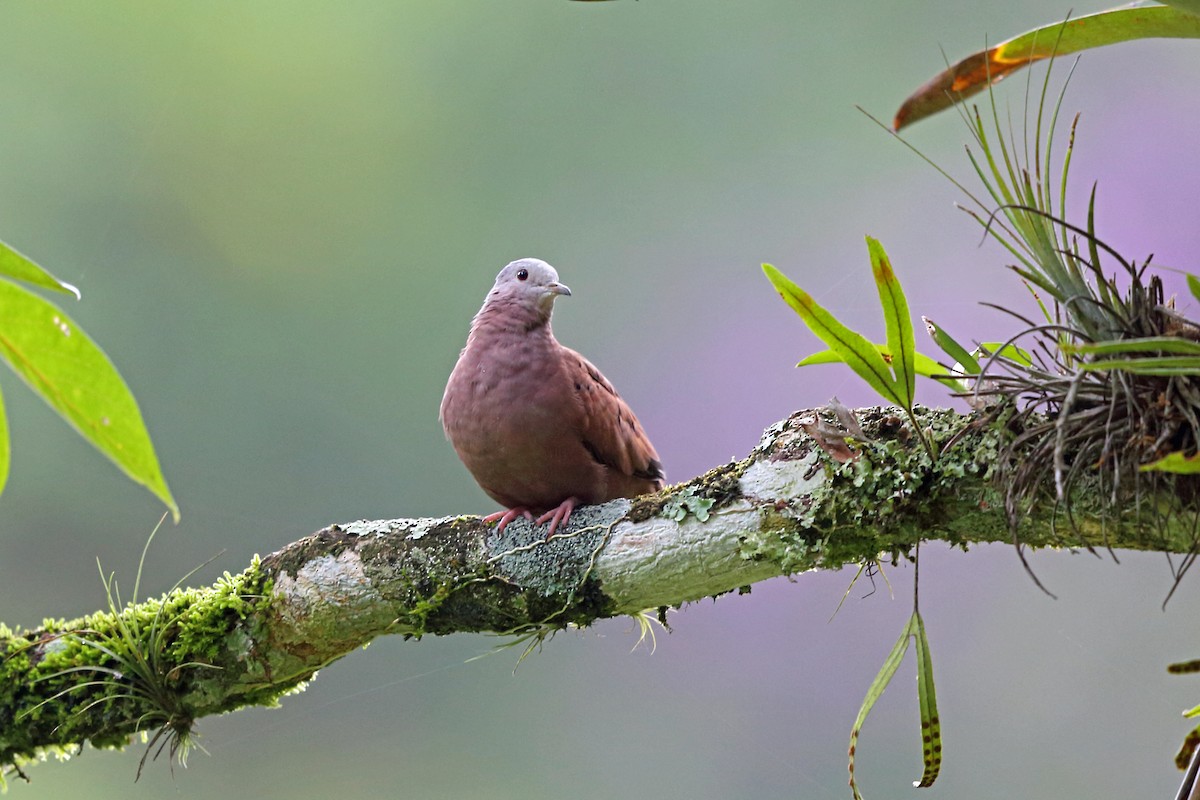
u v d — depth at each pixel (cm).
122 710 600
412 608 592
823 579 1359
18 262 348
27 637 606
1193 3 413
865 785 1277
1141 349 427
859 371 492
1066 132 1465
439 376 1526
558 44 1589
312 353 1502
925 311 1452
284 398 1472
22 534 1315
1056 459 434
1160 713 1238
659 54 1578
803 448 543
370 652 1324
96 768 1188
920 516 512
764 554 542
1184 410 435
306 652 605
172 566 1359
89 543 1330
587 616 584
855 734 489
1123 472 451
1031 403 470
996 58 516
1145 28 481
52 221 1463
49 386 341
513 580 581
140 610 608
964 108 468
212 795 1234
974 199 468
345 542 601
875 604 1339
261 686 615
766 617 1366
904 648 499
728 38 1571
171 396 1444
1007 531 500
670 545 559
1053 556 1317
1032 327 460
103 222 1468
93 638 604
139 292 1462
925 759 501
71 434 1341
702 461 1452
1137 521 449
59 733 600
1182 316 442
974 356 525
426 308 1545
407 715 1313
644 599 574
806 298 480
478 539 591
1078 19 488
